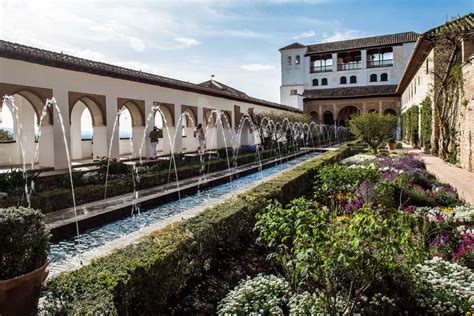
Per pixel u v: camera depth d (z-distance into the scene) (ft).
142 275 9.18
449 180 30.96
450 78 48.49
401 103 116.47
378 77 127.24
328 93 126.93
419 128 70.28
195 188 31.83
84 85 41.14
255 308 9.75
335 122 123.95
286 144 77.30
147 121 51.49
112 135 45.44
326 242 8.53
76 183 27.94
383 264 8.55
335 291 9.32
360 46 126.93
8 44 31.12
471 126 36.96
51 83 36.86
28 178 25.79
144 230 19.89
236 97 74.49
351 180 22.50
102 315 7.11
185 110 60.39
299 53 134.92
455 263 12.47
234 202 16.57
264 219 11.18
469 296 10.24
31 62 33.91
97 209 22.53
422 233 14.99
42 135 38.60
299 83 135.33
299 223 9.38
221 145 72.02
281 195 20.30
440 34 49.90
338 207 20.20
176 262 10.77
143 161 48.80
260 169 48.21
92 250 16.78
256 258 14.34
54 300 7.98
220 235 13.71
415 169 33.76
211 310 10.91
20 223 8.62
